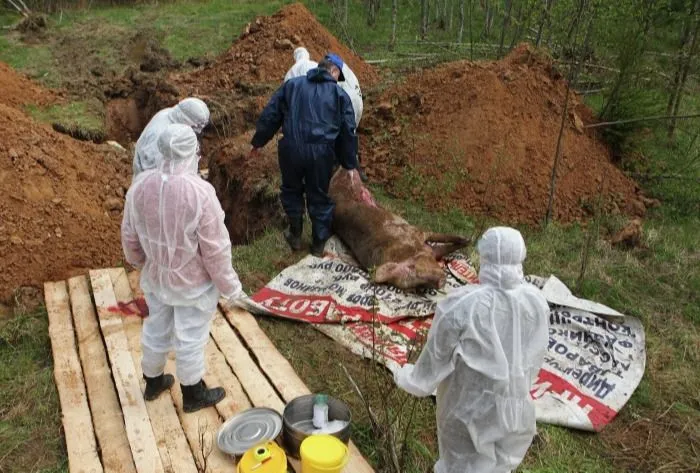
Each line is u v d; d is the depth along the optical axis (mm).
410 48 12852
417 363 2990
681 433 4102
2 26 14344
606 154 7863
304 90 5473
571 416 4090
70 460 3658
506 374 2830
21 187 6078
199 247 3525
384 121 8062
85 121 10180
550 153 7285
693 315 5270
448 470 3174
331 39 11430
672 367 4688
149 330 3818
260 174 7289
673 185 7602
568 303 5020
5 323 5121
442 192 6949
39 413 4141
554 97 7906
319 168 5559
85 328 4906
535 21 9844
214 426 3889
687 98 9617
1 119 6676
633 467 3838
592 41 9414
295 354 4711
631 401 4340
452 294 2900
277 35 11055
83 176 7043
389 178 7363
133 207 3465
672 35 9594
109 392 4227
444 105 7695
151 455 3664
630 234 6297
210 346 4652
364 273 5551
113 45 13336
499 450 3055
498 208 6824
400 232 5590
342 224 5953
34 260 5754
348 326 4938
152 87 10719
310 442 3295
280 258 5996
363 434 3936
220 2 16469
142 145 4672
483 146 7211
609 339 4750
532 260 5965
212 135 9406
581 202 7055
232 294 3709
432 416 4082
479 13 14875
